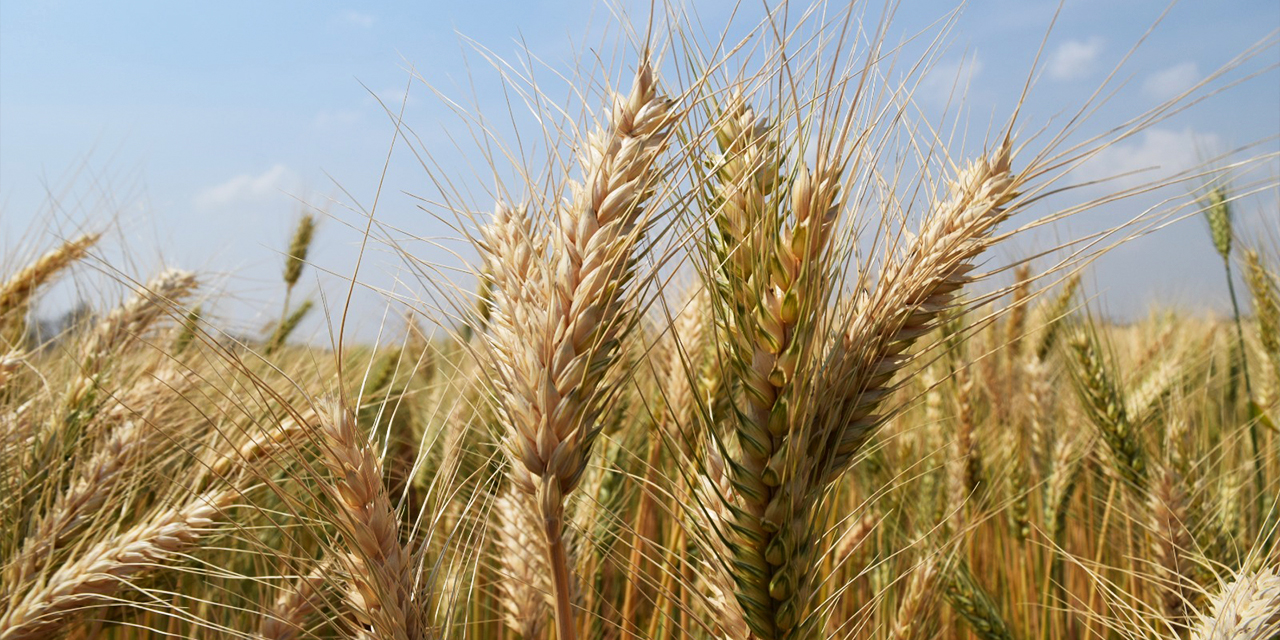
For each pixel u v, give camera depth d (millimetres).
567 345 370
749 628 373
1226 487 613
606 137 389
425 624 374
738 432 366
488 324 388
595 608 478
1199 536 515
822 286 367
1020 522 652
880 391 383
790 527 363
